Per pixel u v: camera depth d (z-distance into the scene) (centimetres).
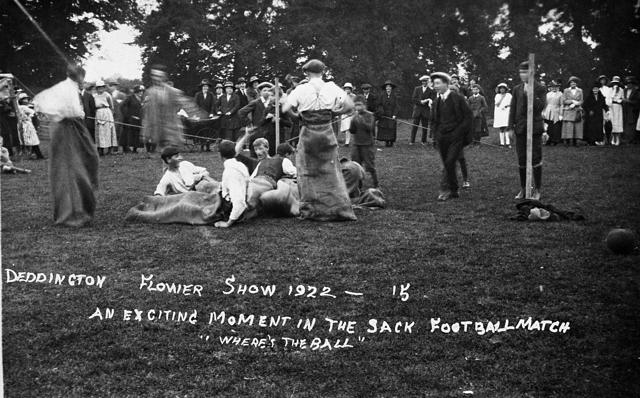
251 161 977
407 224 805
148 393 366
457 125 995
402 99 1891
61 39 2036
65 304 512
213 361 411
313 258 639
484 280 560
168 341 441
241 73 1786
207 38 1717
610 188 1036
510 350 420
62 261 637
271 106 1370
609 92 1747
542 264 601
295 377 388
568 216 812
